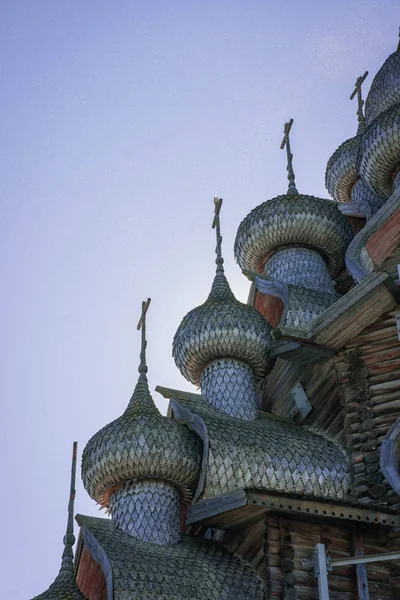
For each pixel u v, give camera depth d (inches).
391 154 897.5
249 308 834.8
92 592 642.2
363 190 1084.5
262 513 623.8
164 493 696.4
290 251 950.4
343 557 623.5
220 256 895.7
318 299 827.4
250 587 613.3
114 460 692.7
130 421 705.6
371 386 700.7
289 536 618.2
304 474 679.7
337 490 677.3
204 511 630.5
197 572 610.5
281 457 684.7
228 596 600.4
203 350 816.3
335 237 943.7
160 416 714.8
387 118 895.1
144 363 772.0
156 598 577.9
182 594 588.1
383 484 660.7
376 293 694.5
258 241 954.7
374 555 585.6
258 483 671.1
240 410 792.9
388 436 667.4
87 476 709.3
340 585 617.0
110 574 583.5
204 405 776.3
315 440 722.2
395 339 707.4
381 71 1086.4
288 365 810.2
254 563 627.5
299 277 928.3
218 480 666.2
